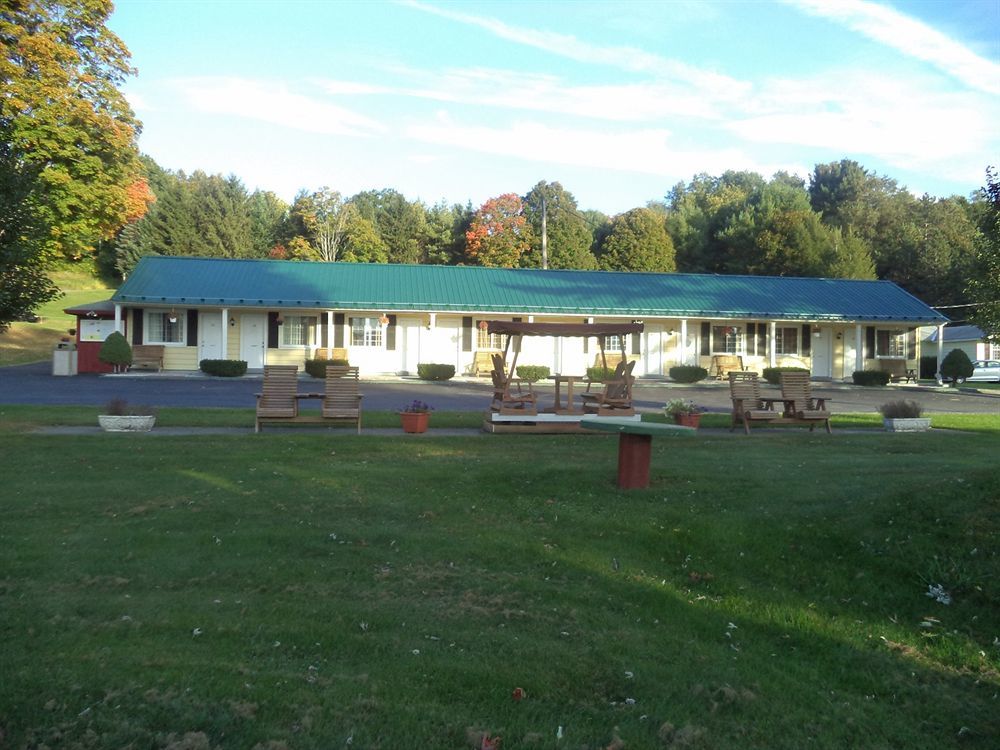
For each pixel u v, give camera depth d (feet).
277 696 13.16
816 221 190.49
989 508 21.18
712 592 19.65
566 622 17.46
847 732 13.14
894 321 116.16
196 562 20.85
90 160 103.96
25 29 96.94
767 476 30.60
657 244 198.29
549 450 41.01
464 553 22.08
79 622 16.44
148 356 103.71
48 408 57.26
